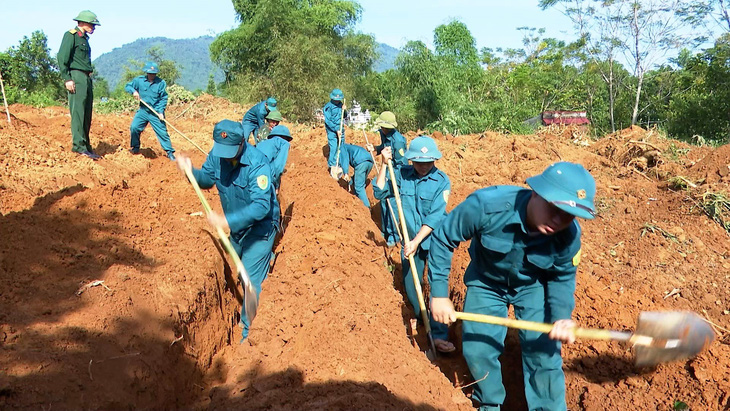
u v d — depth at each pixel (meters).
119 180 8.09
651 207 8.66
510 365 5.38
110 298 4.11
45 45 33.09
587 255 7.19
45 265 4.33
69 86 8.27
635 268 6.81
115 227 5.43
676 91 29.88
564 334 3.36
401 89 32.31
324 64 32.62
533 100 32.56
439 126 22.86
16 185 6.41
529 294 4.09
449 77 30.03
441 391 4.16
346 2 36.81
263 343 4.33
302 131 17.08
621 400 4.71
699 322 3.14
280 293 4.91
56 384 3.09
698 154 11.15
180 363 4.20
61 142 9.22
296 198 8.23
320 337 4.21
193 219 6.39
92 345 3.55
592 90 32.84
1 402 2.85
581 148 12.55
